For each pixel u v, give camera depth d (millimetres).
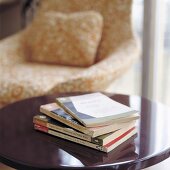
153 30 2051
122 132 894
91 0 2072
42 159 815
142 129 1000
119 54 1716
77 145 877
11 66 1920
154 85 2139
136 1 2156
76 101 992
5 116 1122
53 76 1693
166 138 936
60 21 2008
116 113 892
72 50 1943
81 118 867
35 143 903
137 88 2285
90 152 840
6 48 2016
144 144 894
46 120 950
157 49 2092
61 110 951
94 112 903
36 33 2055
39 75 1702
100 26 1979
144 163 819
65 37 1965
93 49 1942
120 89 2324
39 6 2338
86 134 854
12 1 2727
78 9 2105
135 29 2193
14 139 931
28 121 1070
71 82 1461
